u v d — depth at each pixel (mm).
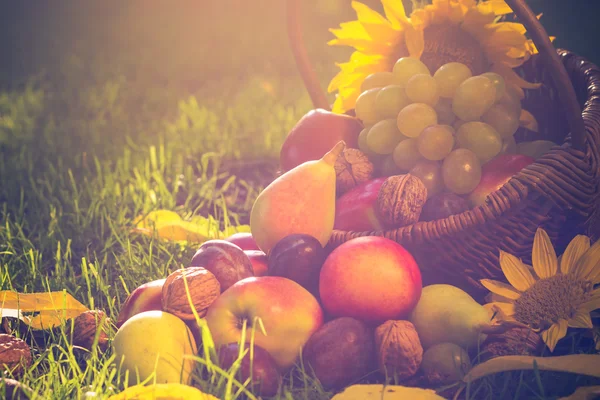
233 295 946
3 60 2666
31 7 3529
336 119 1100
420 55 1093
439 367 933
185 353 929
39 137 1714
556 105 1140
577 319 967
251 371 899
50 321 1011
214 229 1231
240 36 2924
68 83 2285
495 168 1029
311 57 2490
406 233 980
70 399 901
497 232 980
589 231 1018
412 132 1030
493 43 1098
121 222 1255
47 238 1213
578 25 1988
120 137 1714
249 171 1534
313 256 972
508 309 982
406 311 954
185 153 1597
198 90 2268
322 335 931
